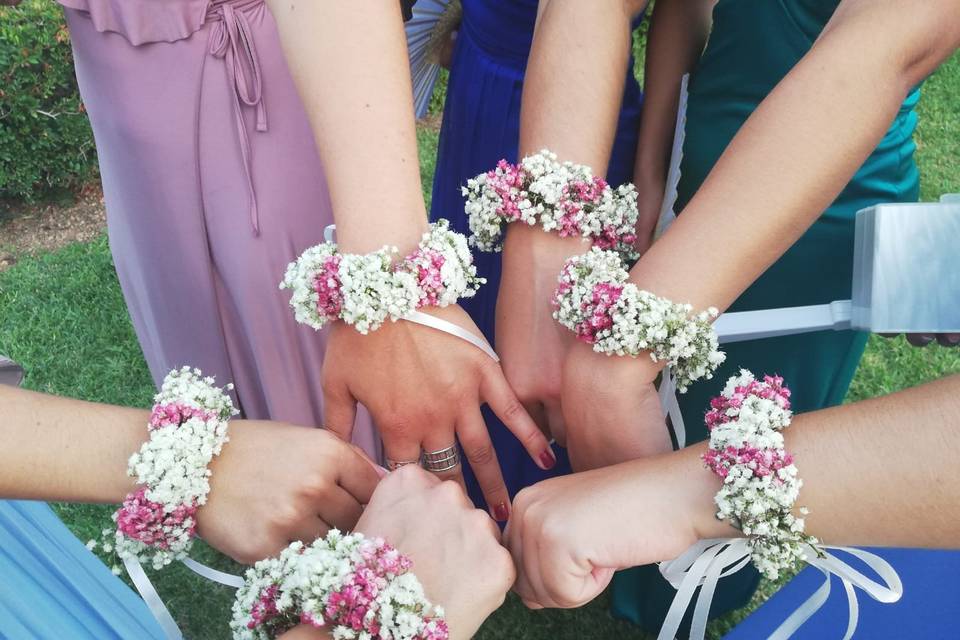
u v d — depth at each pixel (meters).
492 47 0.68
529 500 0.44
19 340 1.23
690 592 0.41
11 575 0.46
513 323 0.54
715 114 0.62
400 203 0.51
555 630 0.88
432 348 0.50
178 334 0.78
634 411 0.48
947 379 0.39
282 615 0.40
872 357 1.29
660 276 0.48
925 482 0.37
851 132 0.45
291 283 0.50
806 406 0.70
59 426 0.45
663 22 0.67
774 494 0.38
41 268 1.41
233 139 0.67
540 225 0.53
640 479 0.42
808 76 0.45
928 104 1.93
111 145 0.68
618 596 0.86
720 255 0.47
